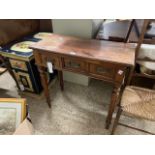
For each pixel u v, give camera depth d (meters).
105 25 1.63
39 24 1.86
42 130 1.40
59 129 1.41
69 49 1.08
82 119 1.49
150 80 1.51
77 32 1.45
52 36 1.30
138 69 1.27
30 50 1.45
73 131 1.38
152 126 1.41
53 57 1.12
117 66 0.95
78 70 1.11
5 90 1.86
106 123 1.36
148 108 1.05
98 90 1.82
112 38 1.39
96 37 1.46
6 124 1.08
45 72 1.33
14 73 1.63
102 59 0.95
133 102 1.09
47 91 1.48
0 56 1.53
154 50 1.09
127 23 1.54
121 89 1.24
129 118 1.48
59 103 1.67
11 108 1.12
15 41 1.61
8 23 1.49
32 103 1.68
